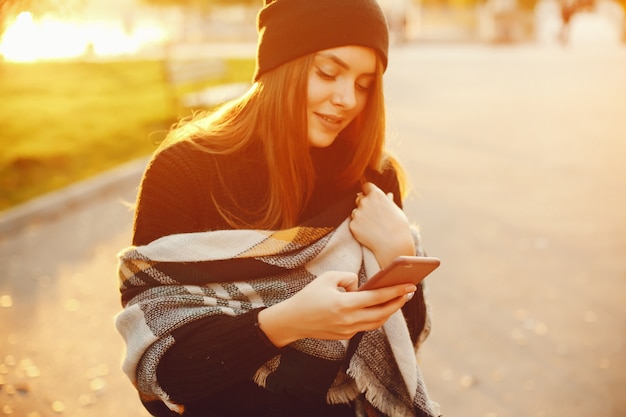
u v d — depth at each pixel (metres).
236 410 1.68
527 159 10.59
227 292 1.64
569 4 35.16
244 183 1.71
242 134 1.71
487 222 7.48
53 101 15.57
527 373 4.39
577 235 7.02
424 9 41.53
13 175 9.12
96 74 20.45
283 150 1.66
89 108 14.59
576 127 13.20
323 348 1.66
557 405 4.04
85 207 8.11
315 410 1.71
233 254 1.65
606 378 4.32
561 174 9.63
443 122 13.91
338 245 1.75
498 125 13.50
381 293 1.44
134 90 17.33
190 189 1.69
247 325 1.50
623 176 9.48
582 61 25.95
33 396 4.12
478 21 40.56
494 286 5.75
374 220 1.79
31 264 6.21
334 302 1.43
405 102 16.56
